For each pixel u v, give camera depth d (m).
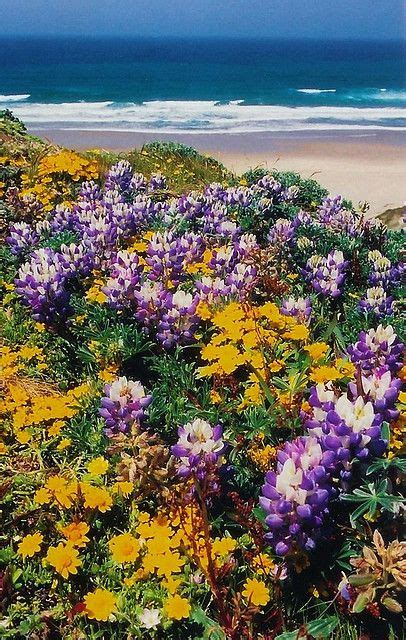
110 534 3.45
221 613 2.89
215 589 2.89
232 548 3.16
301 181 11.48
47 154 9.63
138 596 3.14
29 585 3.23
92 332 4.82
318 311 5.37
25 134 11.50
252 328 4.53
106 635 3.03
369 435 3.01
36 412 4.14
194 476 3.07
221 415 4.06
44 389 4.67
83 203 7.05
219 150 29.53
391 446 3.51
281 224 6.56
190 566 3.22
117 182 8.65
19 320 5.44
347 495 2.98
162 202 8.65
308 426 3.24
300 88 71.62
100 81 77.38
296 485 2.88
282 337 4.60
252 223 7.54
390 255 6.97
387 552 2.82
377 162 26.91
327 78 84.81
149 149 13.40
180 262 5.38
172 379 4.39
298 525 2.88
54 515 3.54
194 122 40.31
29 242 6.38
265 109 49.44
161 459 3.37
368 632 2.99
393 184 21.66
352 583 2.84
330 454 2.98
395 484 3.21
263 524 3.17
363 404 3.11
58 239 6.38
